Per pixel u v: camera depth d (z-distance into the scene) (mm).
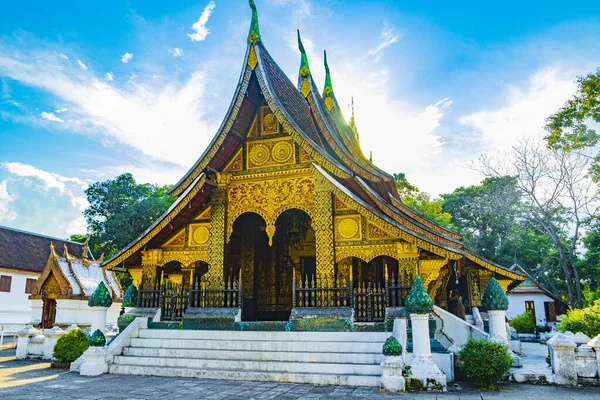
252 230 16250
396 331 9297
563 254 31172
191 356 10352
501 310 10453
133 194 42562
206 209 13008
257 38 12469
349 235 11359
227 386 8430
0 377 9945
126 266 13578
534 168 31906
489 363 8148
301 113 14086
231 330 10938
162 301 12242
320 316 10469
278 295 16312
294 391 7902
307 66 15727
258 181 12500
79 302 20453
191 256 12773
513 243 43781
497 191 42594
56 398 7375
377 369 8727
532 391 8070
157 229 12422
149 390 8055
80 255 37156
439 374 8039
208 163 12141
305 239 16625
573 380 8648
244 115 12484
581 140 26438
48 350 14102
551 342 8984
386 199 15391
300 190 12039
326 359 9375
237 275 16047
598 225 31750
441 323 11227
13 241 32562
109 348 10672
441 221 43469
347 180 12359
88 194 41469
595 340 8781
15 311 30172
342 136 16984
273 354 9719
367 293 10672
